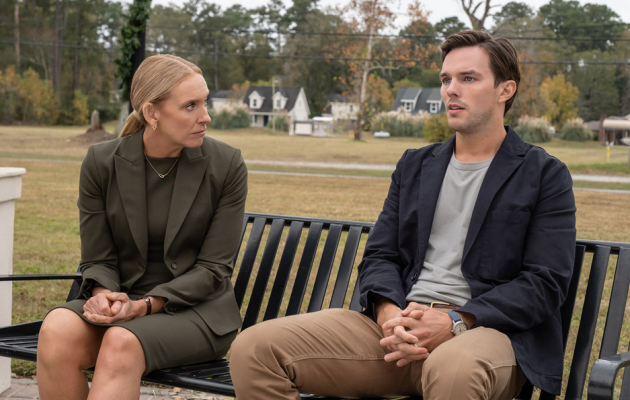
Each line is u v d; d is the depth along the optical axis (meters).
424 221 2.10
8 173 2.80
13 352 2.13
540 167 1.99
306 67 74.38
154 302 2.12
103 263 2.33
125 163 2.28
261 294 2.52
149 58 2.24
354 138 43.97
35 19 62.44
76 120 59.75
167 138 2.24
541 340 1.92
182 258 2.32
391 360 1.85
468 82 2.04
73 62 63.75
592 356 3.54
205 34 77.00
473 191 2.05
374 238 2.23
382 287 2.04
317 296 2.42
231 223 2.33
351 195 12.66
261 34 78.19
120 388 1.88
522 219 1.96
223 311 2.28
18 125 54.81
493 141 2.08
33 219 8.40
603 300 4.53
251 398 1.83
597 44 61.41
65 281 4.92
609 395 1.45
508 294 1.86
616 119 50.28
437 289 2.03
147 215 2.30
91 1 63.62
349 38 47.09
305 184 15.00
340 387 1.95
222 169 2.32
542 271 1.88
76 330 1.98
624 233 7.96
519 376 1.86
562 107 55.12
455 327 1.84
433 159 2.17
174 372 2.03
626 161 28.38
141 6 11.05
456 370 1.65
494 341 1.76
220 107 56.41
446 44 2.11
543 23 53.91
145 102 2.18
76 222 8.29
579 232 8.00
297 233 2.57
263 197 11.88
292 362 1.87
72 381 1.99
